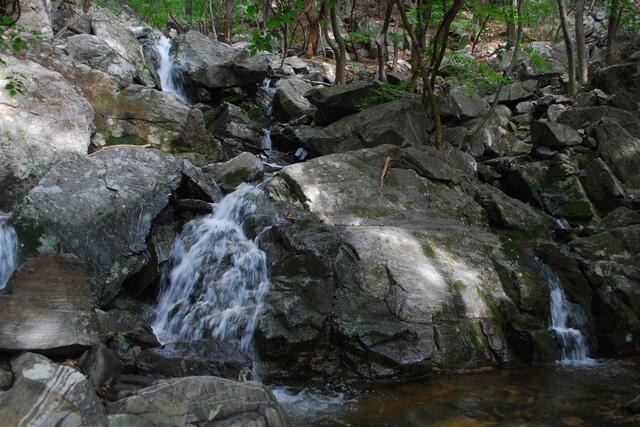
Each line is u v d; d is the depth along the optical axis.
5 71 7.07
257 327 5.46
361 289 5.91
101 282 5.75
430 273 6.21
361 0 20.36
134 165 6.70
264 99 13.30
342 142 9.48
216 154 8.70
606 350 6.68
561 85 13.09
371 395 5.14
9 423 3.17
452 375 5.66
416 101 9.77
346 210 7.08
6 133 6.67
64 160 6.48
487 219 7.95
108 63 9.59
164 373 4.47
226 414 3.69
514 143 11.16
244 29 18.88
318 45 17.66
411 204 7.50
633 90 11.15
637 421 4.63
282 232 6.29
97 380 3.73
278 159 9.97
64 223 5.86
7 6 6.33
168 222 6.84
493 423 4.59
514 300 6.45
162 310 6.27
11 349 3.64
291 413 4.71
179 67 12.27
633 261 7.37
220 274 6.28
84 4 13.02
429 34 15.63
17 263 5.66
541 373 5.84
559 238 8.16
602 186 8.96
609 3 13.72
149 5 15.61
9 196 6.39
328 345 5.60
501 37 16.83
